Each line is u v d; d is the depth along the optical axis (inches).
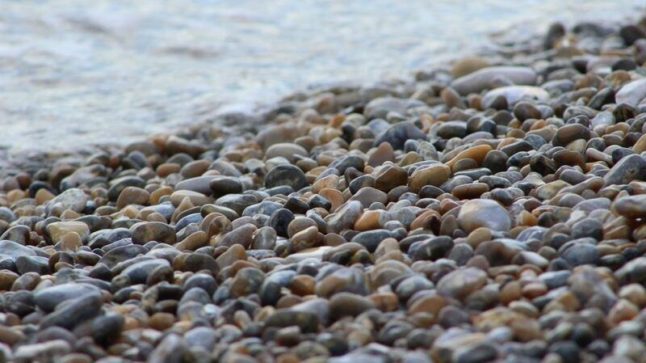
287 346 233.8
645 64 473.7
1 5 705.6
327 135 454.6
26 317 267.9
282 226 320.5
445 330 235.8
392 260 269.6
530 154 347.9
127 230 345.4
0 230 382.9
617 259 259.4
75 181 449.4
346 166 376.8
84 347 240.4
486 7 679.1
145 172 446.9
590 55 529.0
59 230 353.1
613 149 340.2
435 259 277.6
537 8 663.1
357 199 335.0
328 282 258.5
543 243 275.3
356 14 685.3
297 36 650.2
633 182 299.7
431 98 494.9
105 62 617.3
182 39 650.2
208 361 225.9
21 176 465.1
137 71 602.5
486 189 321.4
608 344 220.1
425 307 243.1
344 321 244.1
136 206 387.2
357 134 448.8
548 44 569.6
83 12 694.5
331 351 228.5
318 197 339.6
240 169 426.6
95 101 558.9
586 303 239.5
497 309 237.5
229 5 709.9
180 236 333.4
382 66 581.6
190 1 719.1
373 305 248.2
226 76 587.8
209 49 631.8
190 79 585.6
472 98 465.4
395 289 257.6
